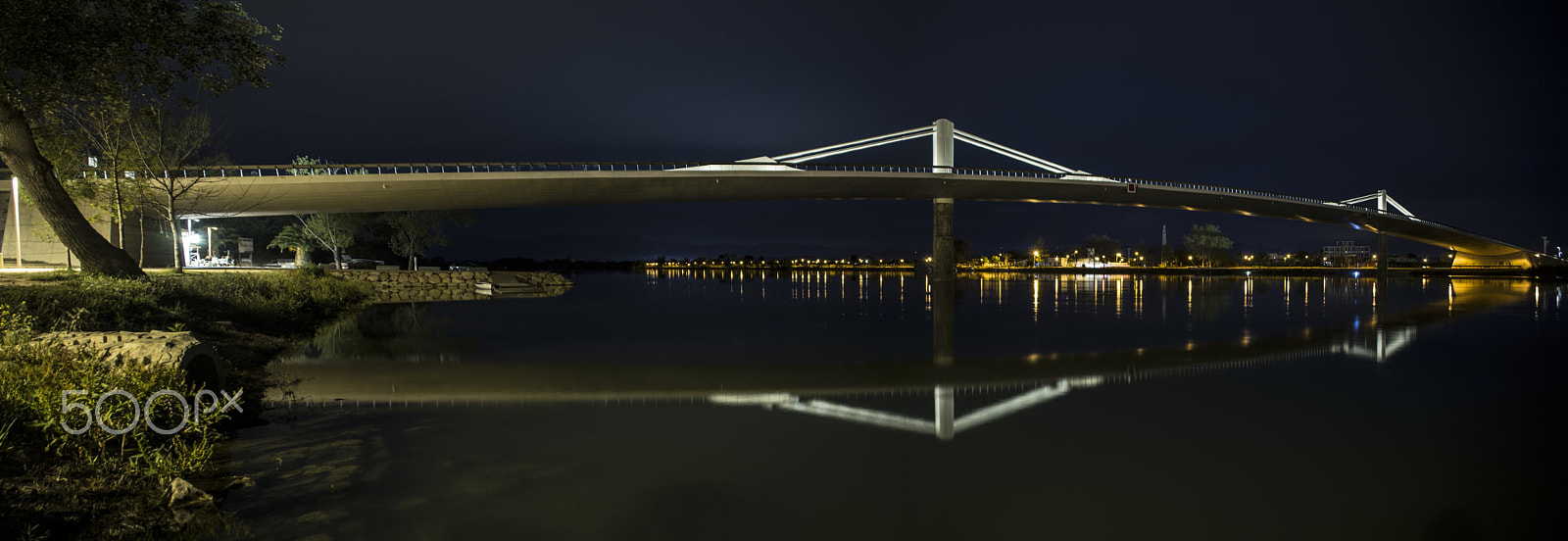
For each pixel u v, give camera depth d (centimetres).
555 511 606
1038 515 611
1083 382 1271
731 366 1487
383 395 1123
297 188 6094
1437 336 2036
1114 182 9894
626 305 3628
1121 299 4112
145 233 5209
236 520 570
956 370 1415
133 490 598
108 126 2705
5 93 1370
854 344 1886
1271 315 2872
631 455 783
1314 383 1250
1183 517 606
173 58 1427
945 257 9631
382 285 4856
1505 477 712
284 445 800
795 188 8962
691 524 579
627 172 7619
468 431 881
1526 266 13438
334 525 563
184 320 1528
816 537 556
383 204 6912
